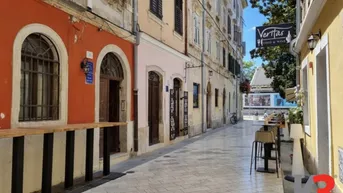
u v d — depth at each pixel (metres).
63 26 5.97
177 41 12.79
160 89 11.12
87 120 6.72
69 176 5.61
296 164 5.14
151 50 10.10
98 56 7.18
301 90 8.25
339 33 4.06
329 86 4.75
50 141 4.92
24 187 5.05
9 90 4.75
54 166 5.75
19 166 4.30
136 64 8.99
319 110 5.98
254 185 5.73
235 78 28.12
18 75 4.89
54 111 5.89
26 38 5.29
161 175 6.56
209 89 18.33
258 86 38.66
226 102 23.45
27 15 5.09
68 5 5.99
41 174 5.42
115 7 8.02
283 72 15.61
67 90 6.07
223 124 22.17
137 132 9.01
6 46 4.70
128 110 8.66
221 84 21.62
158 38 10.80
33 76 5.45
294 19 13.00
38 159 5.35
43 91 5.68
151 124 10.49
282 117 13.51
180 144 11.74
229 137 14.21
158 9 10.80
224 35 22.67
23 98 5.23
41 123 5.41
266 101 38.16
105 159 6.58
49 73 5.82
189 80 14.18
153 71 10.51
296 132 5.24
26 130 4.30
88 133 6.11
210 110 18.48
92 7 6.94
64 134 6.02
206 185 5.75
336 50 4.27
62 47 5.92
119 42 8.18
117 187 5.63
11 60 4.78
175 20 12.53
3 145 4.61
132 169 7.17
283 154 9.29
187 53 13.80
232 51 26.56
